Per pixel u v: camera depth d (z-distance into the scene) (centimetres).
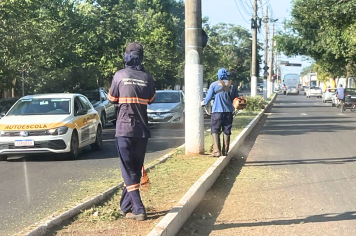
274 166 985
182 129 1834
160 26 3775
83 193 693
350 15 1750
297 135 1577
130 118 530
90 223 534
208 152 1055
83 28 2559
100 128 1285
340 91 2875
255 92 3030
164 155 1088
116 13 2712
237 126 1688
